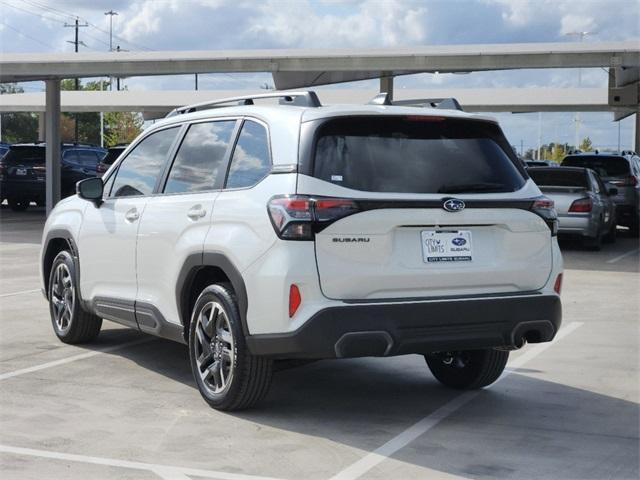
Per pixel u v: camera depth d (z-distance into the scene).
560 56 19.48
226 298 5.69
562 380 6.93
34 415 5.78
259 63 21.25
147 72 22.23
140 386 6.55
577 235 16.94
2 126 98.62
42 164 26.56
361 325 5.23
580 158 21.08
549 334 5.85
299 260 5.22
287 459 4.98
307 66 21.06
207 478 4.66
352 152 5.44
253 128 5.91
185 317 6.22
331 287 5.25
